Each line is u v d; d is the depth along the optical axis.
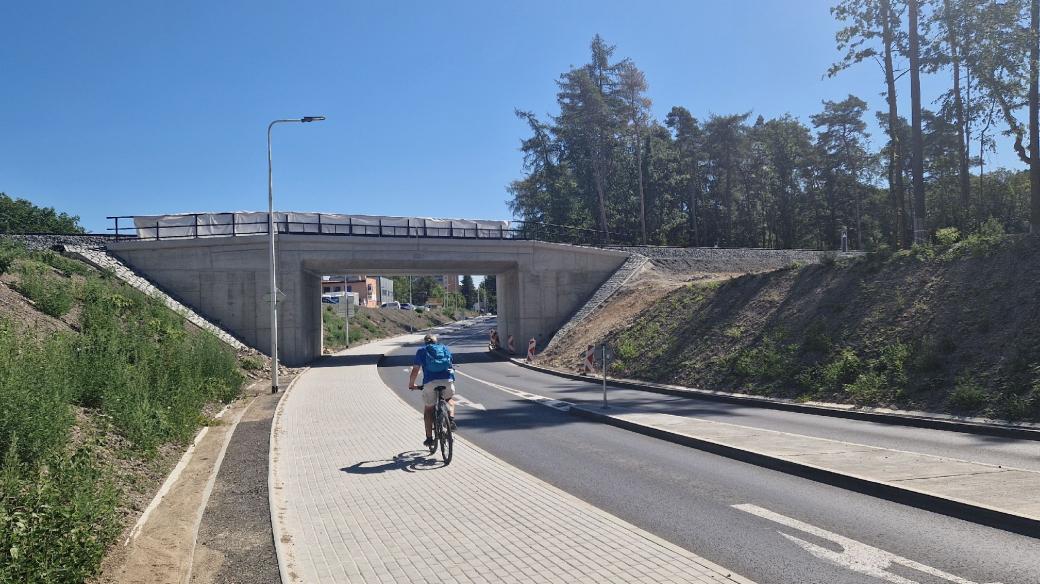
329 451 10.59
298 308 32.59
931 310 16.06
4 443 6.43
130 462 8.35
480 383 23.59
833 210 68.12
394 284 137.38
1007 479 7.35
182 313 28.17
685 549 5.69
